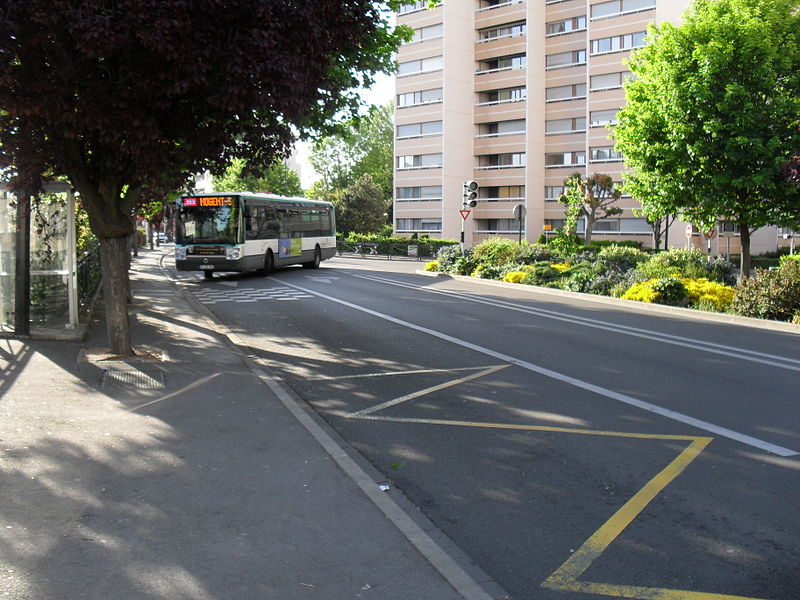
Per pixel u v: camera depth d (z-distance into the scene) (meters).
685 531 4.79
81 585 3.77
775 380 9.64
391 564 4.13
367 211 71.50
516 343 12.74
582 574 4.18
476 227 65.44
